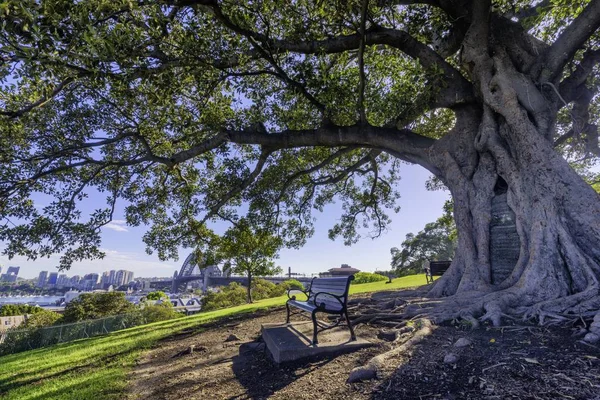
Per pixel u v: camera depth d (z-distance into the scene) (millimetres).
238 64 7965
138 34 5852
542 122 6355
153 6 5781
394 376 2812
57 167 8383
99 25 5516
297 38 8148
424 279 20344
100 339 10289
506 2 8633
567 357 2828
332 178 13539
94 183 10094
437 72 7262
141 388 3812
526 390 2287
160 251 12500
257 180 12344
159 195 11789
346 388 2752
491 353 3109
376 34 8258
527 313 4211
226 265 25547
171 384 3756
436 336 3846
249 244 15578
